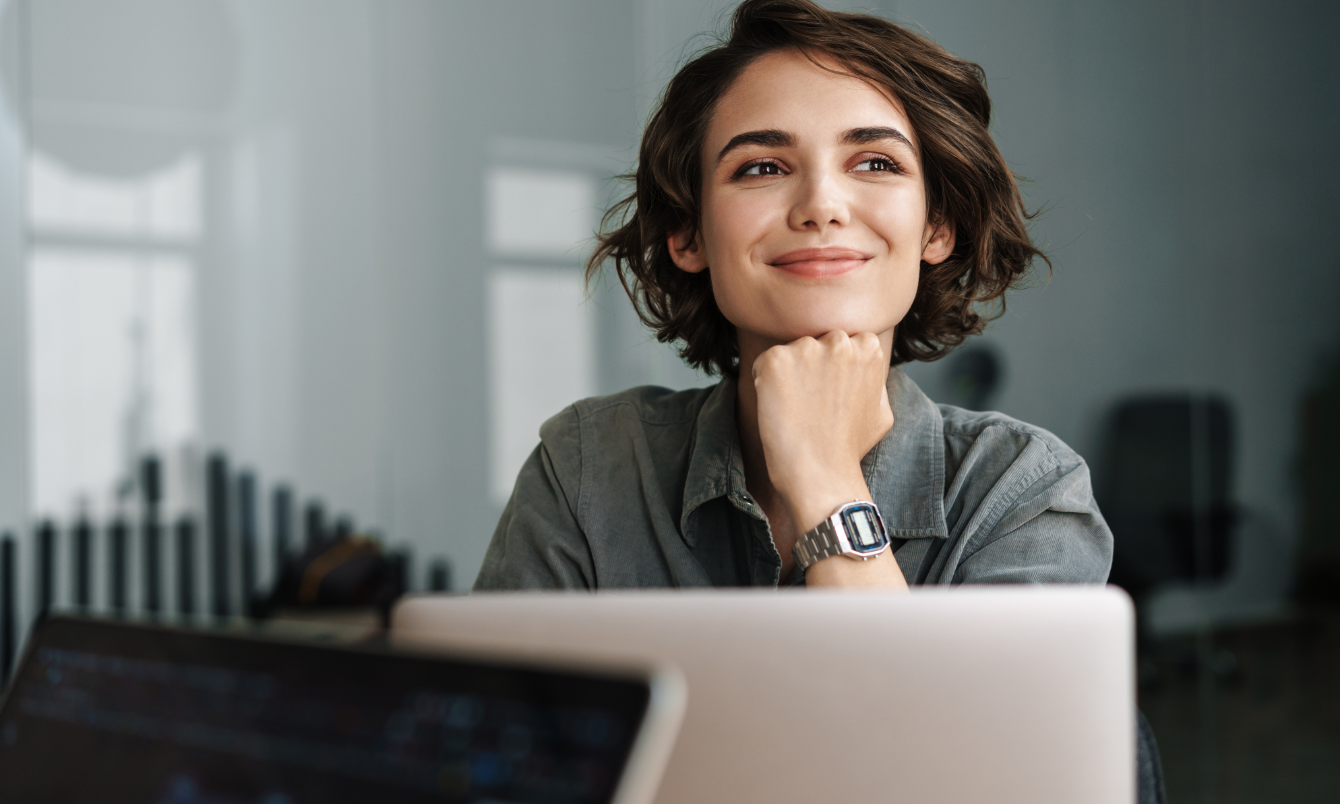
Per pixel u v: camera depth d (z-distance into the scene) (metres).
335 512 3.11
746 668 0.50
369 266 3.15
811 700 0.50
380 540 3.14
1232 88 3.20
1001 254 1.08
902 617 0.49
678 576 1.00
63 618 0.45
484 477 3.24
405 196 3.18
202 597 3.00
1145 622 3.12
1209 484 3.18
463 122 3.22
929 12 2.94
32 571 2.85
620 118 3.36
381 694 0.34
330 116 3.11
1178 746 3.11
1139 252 3.19
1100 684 0.49
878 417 0.96
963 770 0.49
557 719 0.30
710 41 1.10
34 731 0.43
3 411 2.83
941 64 0.97
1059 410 3.11
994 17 3.06
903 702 0.49
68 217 2.89
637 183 1.12
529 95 3.28
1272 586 3.12
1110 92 3.18
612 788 0.28
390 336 3.16
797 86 0.92
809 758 0.50
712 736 0.50
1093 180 3.15
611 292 3.33
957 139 0.97
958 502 0.96
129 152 2.94
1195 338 3.21
